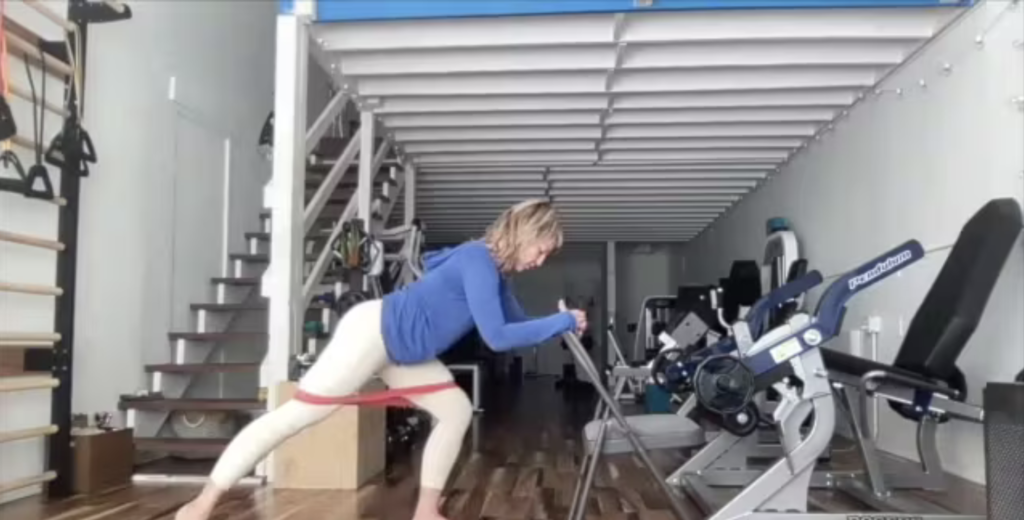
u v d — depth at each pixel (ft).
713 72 18.42
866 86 17.95
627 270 47.14
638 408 26.71
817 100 19.12
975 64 13.43
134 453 14.92
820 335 10.00
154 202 17.60
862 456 11.93
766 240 25.21
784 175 25.38
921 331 11.86
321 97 27.94
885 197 17.22
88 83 15.03
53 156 13.00
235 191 22.43
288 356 14.40
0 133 11.18
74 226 13.42
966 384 13.01
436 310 8.86
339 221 19.72
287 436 8.99
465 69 17.81
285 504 12.20
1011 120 12.30
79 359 14.69
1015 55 12.23
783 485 9.92
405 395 9.20
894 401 12.33
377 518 11.23
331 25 16.22
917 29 15.17
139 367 16.76
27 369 12.76
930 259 14.94
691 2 14.84
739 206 31.37
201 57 20.24
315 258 21.25
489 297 8.61
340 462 13.55
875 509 11.23
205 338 18.04
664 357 11.28
